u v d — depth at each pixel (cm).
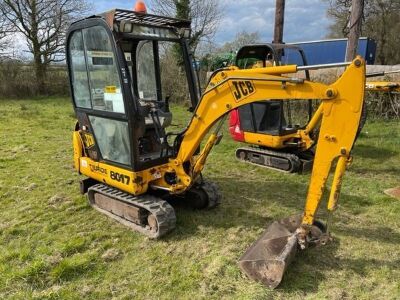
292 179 613
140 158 427
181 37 443
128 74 392
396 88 616
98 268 366
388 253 384
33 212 493
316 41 1678
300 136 646
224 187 577
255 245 359
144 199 432
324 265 363
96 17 396
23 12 2003
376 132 909
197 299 320
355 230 435
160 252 391
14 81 2012
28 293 328
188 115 1252
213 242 409
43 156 768
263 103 657
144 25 403
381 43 2606
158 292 330
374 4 2530
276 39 966
